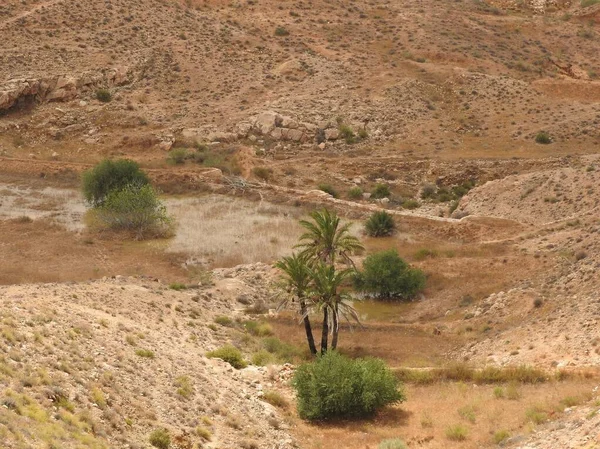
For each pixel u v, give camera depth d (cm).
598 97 11525
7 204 8144
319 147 10131
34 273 6091
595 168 7644
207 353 3794
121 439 2380
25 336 2792
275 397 3381
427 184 9200
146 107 10838
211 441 2670
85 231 7300
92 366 2827
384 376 3366
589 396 3131
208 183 8725
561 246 5962
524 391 3462
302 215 7762
